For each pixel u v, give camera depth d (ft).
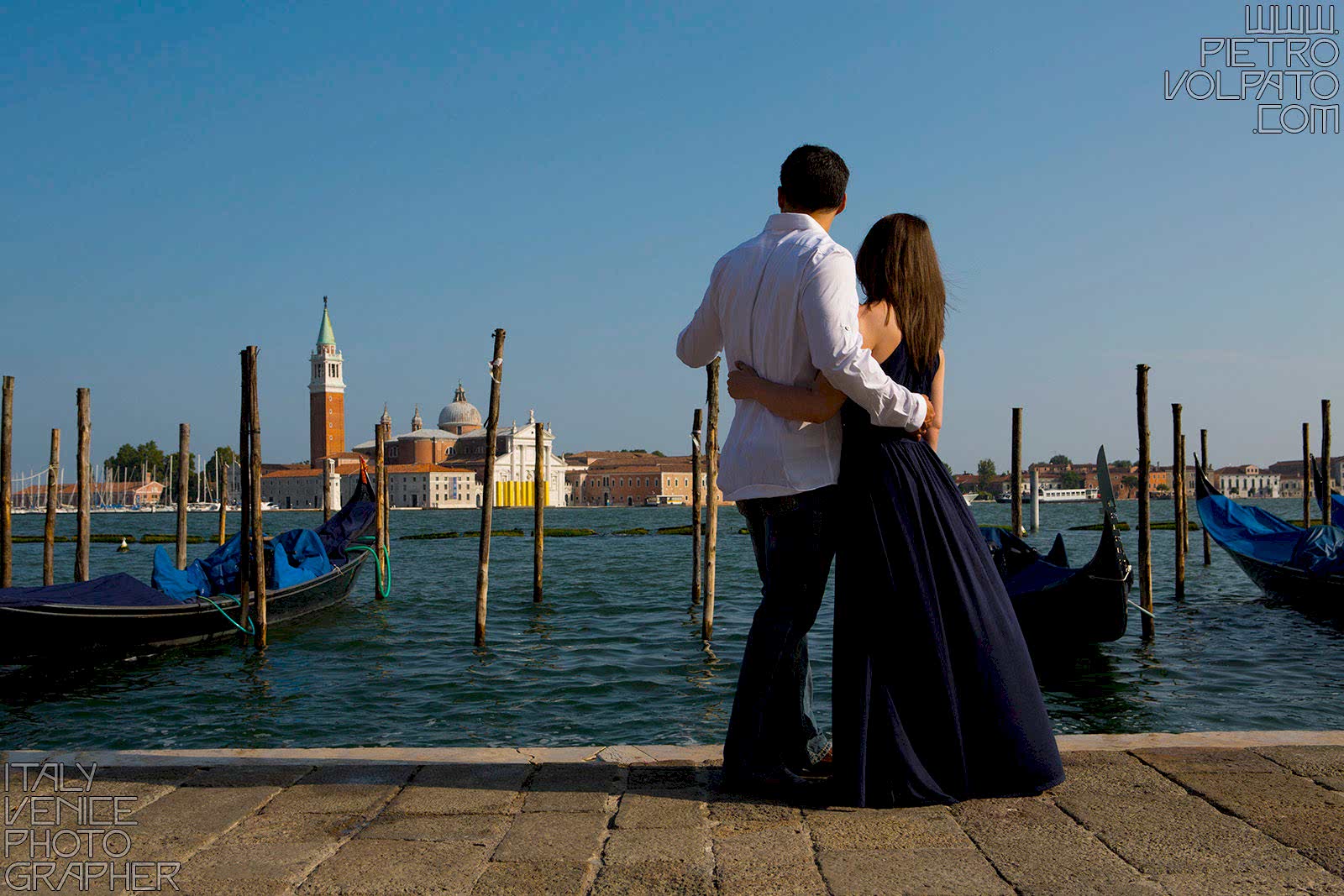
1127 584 39.40
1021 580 42.60
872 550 10.03
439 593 73.72
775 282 9.97
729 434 10.78
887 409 9.72
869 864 8.44
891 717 9.86
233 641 49.01
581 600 68.28
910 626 9.93
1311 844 8.70
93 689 38.45
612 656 44.19
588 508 521.65
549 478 531.50
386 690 37.45
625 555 127.03
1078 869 8.25
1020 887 7.93
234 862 8.68
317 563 59.57
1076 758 11.20
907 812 9.67
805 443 10.16
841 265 9.75
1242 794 9.98
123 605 43.34
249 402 48.06
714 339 11.15
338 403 556.10
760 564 10.84
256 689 38.14
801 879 8.16
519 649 46.75
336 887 8.16
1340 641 45.78
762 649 10.29
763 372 10.25
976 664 9.98
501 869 8.46
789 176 10.45
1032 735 10.02
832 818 9.55
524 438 507.30
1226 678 37.55
